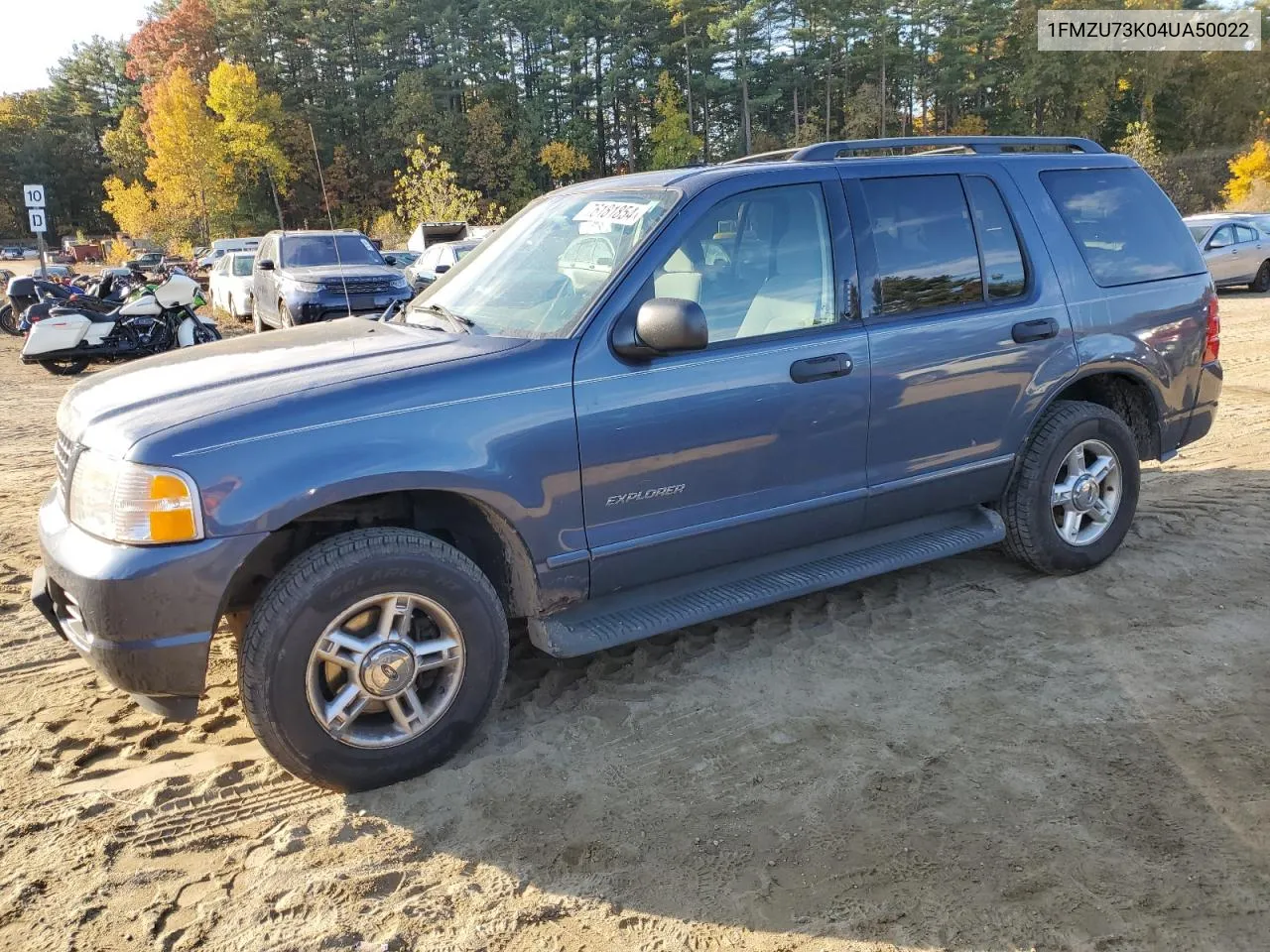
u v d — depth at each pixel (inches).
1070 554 177.9
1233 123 3024.1
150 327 507.2
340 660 114.4
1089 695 138.2
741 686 144.2
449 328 140.4
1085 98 3041.3
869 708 136.7
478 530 130.2
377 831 112.1
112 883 103.7
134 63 3356.3
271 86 3034.0
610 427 128.0
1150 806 111.7
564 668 151.9
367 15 3097.9
